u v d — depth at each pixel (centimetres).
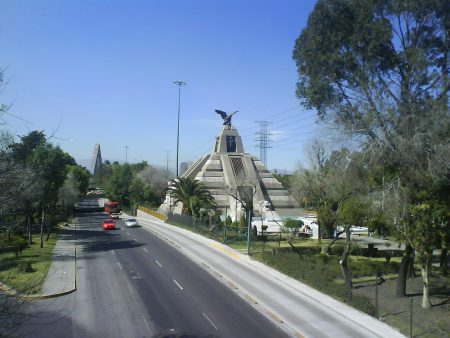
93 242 5112
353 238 5162
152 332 1931
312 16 2823
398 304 2370
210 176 8438
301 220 6500
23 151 1123
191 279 3053
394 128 2480
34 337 1855
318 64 2886
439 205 2198
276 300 2486
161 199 11456
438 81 2533
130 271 3319
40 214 5850
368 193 2689
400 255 4116
